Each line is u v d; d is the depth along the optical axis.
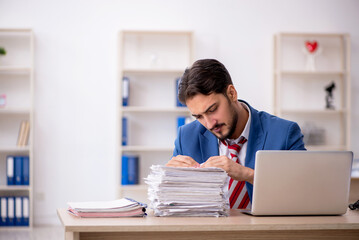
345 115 5.61
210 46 5.48
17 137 5.28
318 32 5.60
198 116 1.83
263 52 5.53
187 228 1.46
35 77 5.26
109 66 5.37
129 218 1.59
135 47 5.43
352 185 2.64
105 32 5.37
